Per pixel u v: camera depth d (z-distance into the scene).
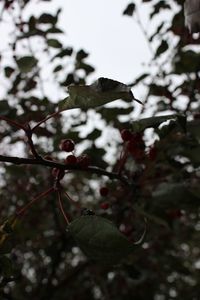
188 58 2.83
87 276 4.39
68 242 3.85
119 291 4.21
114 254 1.43
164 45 2.87
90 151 2.70
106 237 1.44
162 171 2.72
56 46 3.11
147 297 4.23
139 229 2.98
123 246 1.42
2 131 3.32
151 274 4.00
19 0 3.06
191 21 1.96
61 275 4.70
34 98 3.05
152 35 2.99
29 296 4.49
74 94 1.50
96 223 1.48
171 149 2.56
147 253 3.95
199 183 3.11
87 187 4.38
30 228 3.75
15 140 3.22
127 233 2.74
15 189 3.77
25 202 3.66
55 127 3.31
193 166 2.71
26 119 2.97
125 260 2.90
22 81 3.40
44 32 3.03
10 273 1.70
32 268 4.75
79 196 4.45
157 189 2.50
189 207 2.45
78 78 3.24
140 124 1.90
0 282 1.82
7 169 3.35
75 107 1.54
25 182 3.66
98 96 1.47
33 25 3.01
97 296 4.89
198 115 2.60
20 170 3.34
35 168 3.38
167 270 4.09
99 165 2.71
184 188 2.44
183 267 3.91
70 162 1.75
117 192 2.66
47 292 3.86
